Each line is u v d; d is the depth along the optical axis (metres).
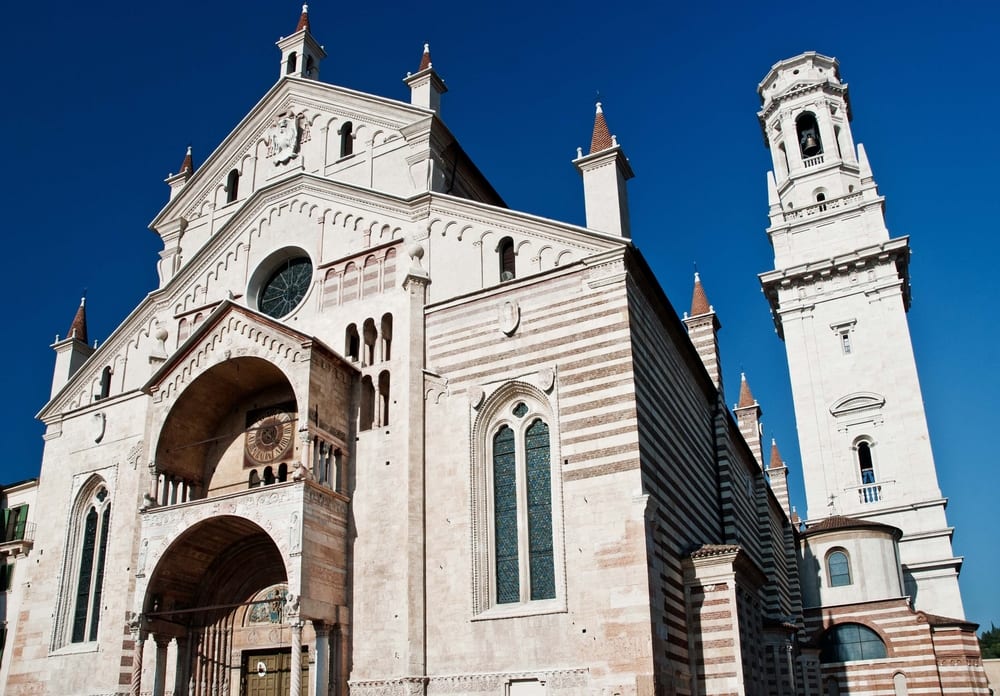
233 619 40.09
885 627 62.25
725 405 51.94
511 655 32.59
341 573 36.06
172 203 50.72
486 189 48.31
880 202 80.38
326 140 46.47
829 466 74.94
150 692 39.09
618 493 32.78
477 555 34.62
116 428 46.00
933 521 69.94
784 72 91.81
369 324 40.66
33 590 45.16
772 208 84.69
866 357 76.56
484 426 36.59
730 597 35.31
